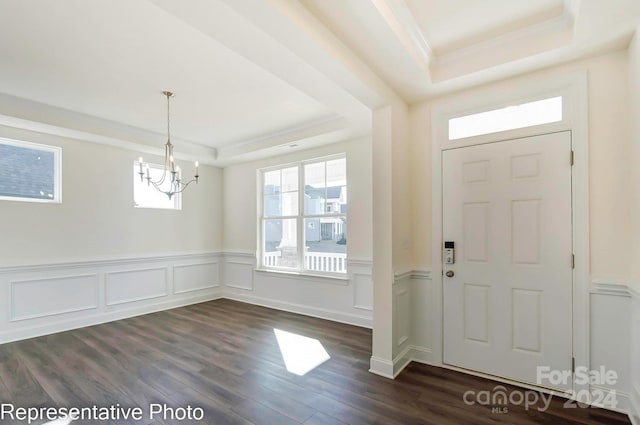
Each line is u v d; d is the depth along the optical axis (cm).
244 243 546
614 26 193
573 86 232
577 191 230
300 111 364
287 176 503
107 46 232
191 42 229
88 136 393
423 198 298
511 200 255
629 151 213
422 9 202
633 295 202
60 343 346
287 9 166
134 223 464
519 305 252
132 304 457
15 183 369
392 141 276
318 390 246
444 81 261
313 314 450
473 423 205
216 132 439
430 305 292
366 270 402
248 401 231
